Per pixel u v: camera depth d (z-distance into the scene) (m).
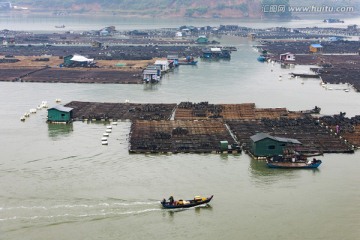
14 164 96.19
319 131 117.50
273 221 74.56
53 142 110.06
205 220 74.81
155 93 163.62
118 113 132.75
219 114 133.00
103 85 176.25
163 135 111.50
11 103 145.88
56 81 180.25
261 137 100.62
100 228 71.44
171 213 76.56
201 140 109.69
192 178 90.38
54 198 80.31
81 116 129.12
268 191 85.19
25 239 67.81
